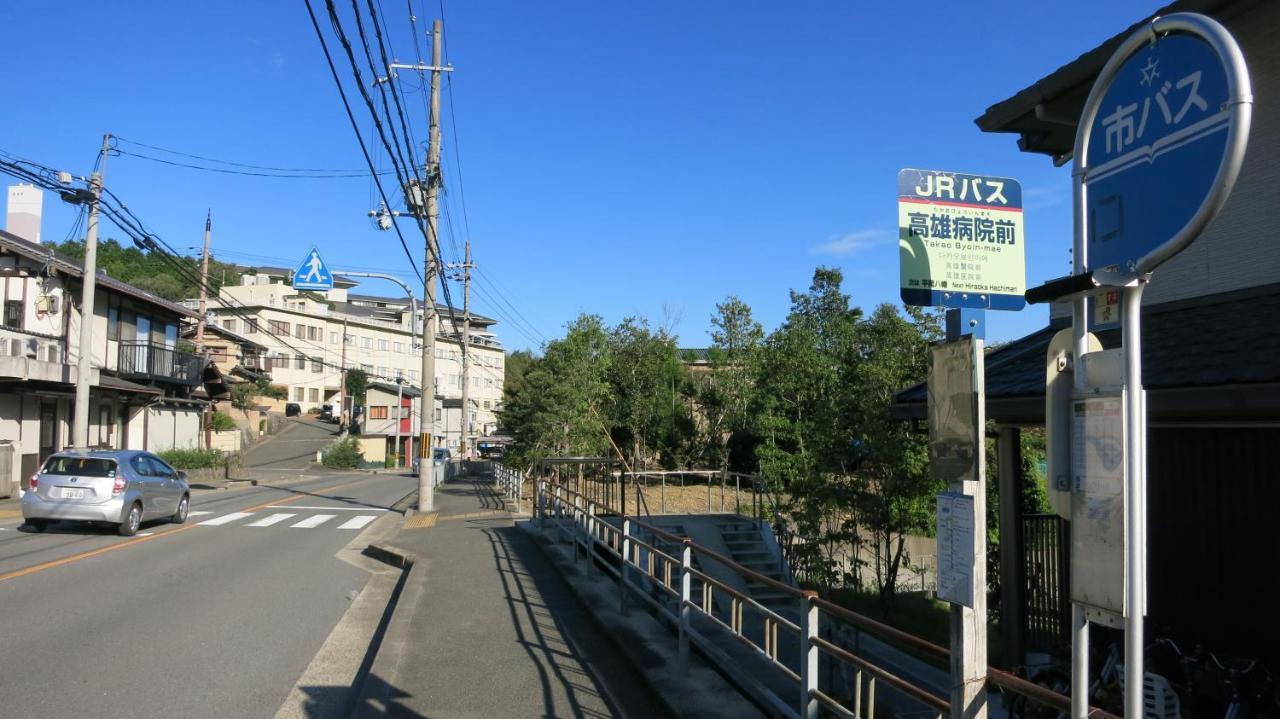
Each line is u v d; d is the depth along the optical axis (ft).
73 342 89.56
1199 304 20.45
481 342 294.05
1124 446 7.52
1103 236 8.34
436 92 70.95
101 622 27.37
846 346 65.72
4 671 21.68
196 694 20.18
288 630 27.07
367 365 238.89
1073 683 8.09
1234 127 6.91
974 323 10.47
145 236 62.28
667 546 45.42
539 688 20.62
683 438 106.22
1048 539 24.50
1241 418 17.52
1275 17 19.58
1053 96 22.56
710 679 20.27
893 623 31.48
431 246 65.10
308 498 87.76
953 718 9.48
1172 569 20.57
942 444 10.07
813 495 31.89
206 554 43.60
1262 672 15.67
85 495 48.75
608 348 106.22
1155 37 7.86
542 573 37.68
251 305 225.97
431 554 43.32
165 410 119.34
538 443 95.14
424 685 20.79
